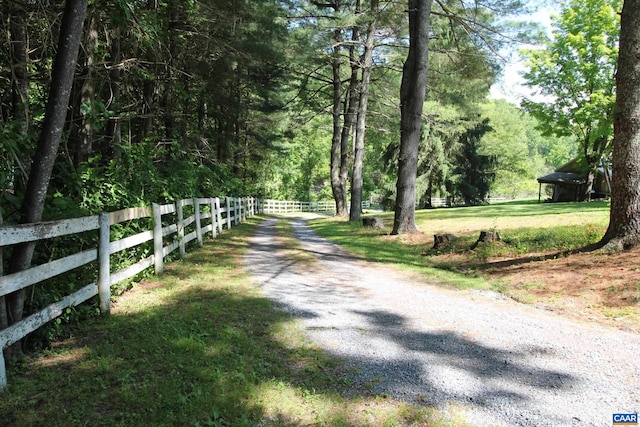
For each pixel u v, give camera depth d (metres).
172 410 3.11
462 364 4.03
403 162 14.07
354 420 3.11
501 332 4.90
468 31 15.74
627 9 7.66
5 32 6.27
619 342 4.52
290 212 47.94
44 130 3.98
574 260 7.74
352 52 23.78
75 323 4.70
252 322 5.12
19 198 4.28
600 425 3.00
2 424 2.88
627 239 7.73
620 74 7.76
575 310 5.68
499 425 3.03
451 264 9.45
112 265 5.93
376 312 5.71
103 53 8.98
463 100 24.02
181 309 5.45
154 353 4.05
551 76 27.16
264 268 8.56
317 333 4.84
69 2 3.99
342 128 29.19
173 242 8.48
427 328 5.05
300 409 3.24
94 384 3.43
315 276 8.02
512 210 21.58
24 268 3.77
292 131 29.67
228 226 15.72
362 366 3.99
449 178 35.31
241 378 3.61
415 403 3.33
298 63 21.88
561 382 3.65
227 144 23.48
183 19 13.02
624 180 7.77
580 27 26.25
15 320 3.70
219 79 16.16
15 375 3.56
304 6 21.38
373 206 63.06
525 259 8.67
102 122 5.95
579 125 27.75
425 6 13.55
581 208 20.08
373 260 10.09
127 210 5.91
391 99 26.41
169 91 15.04
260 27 16.34
